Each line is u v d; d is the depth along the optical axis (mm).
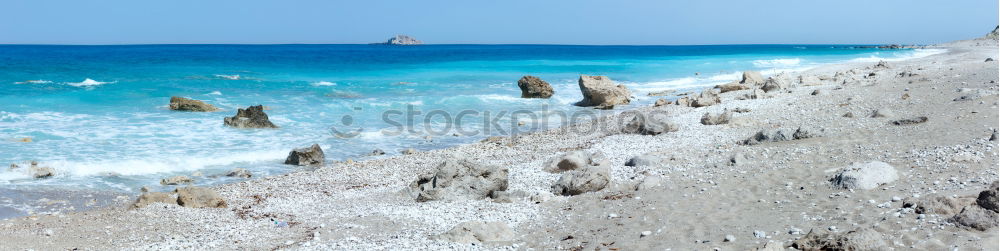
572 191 12953
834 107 22625
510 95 37531
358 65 69688
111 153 18891
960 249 7105
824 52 116688
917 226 8227
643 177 13945
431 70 61125
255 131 23625
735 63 72688
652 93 37344
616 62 80188
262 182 16094
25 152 18547
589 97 32219
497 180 13516
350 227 11383
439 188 13312
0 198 14156
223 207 13406
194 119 25797
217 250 10195
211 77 46031
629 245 8891
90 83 39219
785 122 20359
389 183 15688
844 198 10266
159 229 11719
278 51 133125
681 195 11742
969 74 28859
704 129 20516
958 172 11047
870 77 34719
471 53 130250
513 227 10688
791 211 9867
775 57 91938
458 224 10477
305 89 39125
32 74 45281
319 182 16000
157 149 19719
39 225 11992
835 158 13625
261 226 11844
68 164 17172
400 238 10234
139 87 37344
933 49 109000
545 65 71750
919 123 16734
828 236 7801
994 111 17125
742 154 14422
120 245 10742
